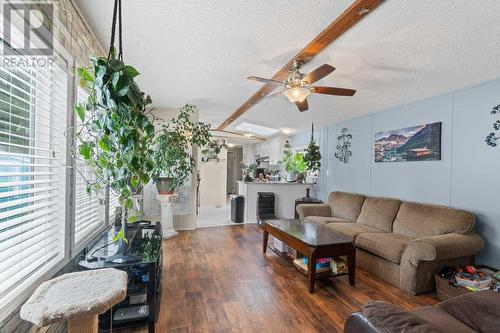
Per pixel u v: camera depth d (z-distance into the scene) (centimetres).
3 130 120
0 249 115
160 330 191
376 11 171
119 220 258
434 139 336
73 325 109
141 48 234
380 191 420
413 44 210
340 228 365
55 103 158
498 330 135
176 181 438
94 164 144
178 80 319
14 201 124
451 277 247
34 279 132
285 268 311
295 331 193
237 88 350
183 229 491
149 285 173
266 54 243
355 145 479
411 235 322
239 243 409
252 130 739
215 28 200
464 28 184
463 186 302
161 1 168
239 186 627
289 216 588
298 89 240
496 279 241
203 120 586
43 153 152
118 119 123
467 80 279
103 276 129
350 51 228
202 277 282
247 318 208
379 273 296
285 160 666
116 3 129
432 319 145
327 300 240
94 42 215
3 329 109
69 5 166
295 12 177
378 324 103
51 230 156
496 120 273
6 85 120
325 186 568
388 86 307
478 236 273
